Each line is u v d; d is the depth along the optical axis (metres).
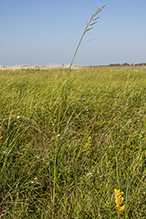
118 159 3.01
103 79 7.67
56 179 2.58
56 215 2.23
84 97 5.07
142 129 3.72
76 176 2.71
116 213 2.17
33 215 2.26
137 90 6.08
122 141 3.41
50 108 4.29
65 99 4.65
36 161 2.80
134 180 2.59
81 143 3.35
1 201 2.42
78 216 2.11
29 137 3.49
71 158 3.03
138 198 2.33
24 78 7.76
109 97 5.16
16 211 2.28
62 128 3.64
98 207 2.18
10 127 3.62
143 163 2.98
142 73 12.06
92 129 3.78
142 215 2.24
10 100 4.58
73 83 6.58
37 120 3.94
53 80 6.93
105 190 2.46
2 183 2.55
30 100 4.58
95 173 2.74
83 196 2.45
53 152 3.08
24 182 2.65
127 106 4.74
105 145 3.22
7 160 2.84
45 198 2.53
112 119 4.16
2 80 7.17
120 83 6.93
